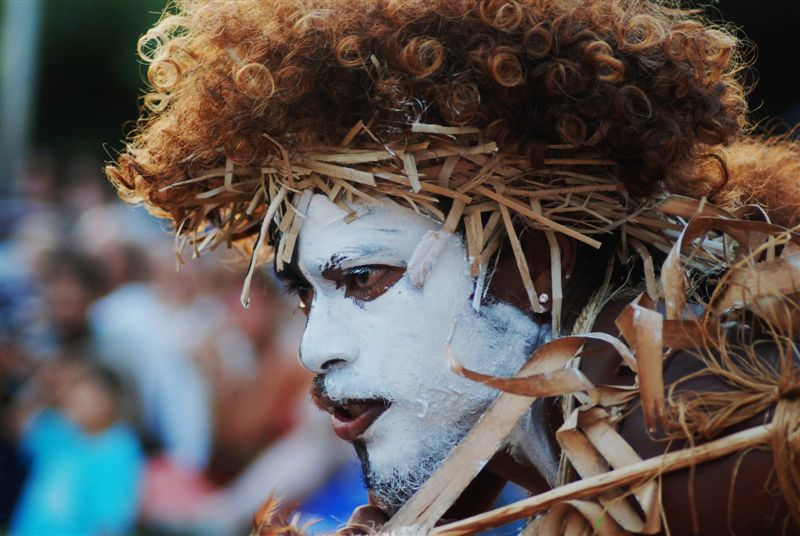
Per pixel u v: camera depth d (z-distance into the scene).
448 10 2.33
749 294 2.10
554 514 2.06
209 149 2.50
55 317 6.65
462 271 2.32
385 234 2.32
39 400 6.34
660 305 2.29
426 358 2.31
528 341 2.34
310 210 2.36
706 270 2.42
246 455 6.27
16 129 9.88
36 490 6.16
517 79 2.26
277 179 2.42
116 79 13.38
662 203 2.34
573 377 2.04
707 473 1.97
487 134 2.30
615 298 2.35
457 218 2.31
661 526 1.99
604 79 2.25
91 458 6.10
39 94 13.23
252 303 6.45
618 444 2.04
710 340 2.05
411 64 2.27
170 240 7.11
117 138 13.41
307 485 5.71
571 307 2.38
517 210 2.31
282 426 6.29
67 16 13.15
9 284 6.87
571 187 2.34
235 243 2.96
